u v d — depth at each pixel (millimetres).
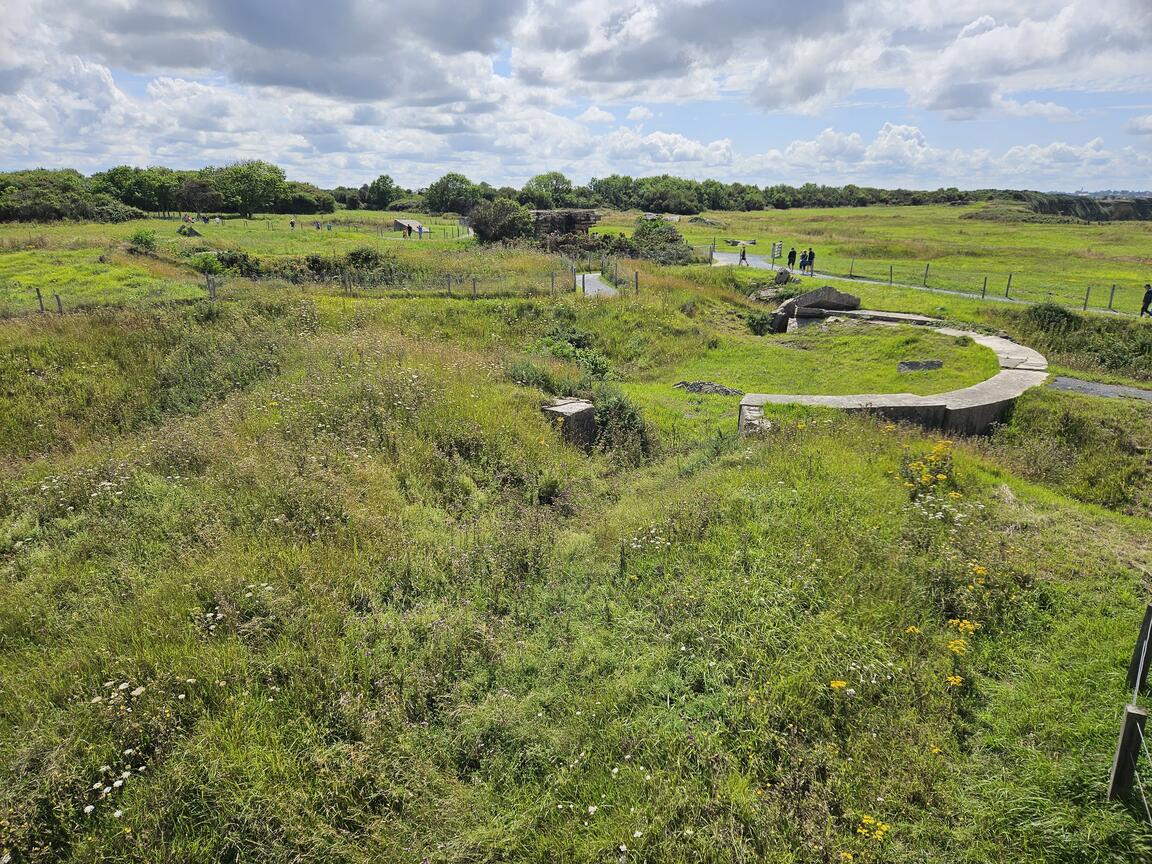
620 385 19469
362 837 4523
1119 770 4367
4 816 4379
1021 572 7055
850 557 7277
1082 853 4223
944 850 4426
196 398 14680
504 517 9094
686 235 59500
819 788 4793
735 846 4344
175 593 6547
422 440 10773
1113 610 6508
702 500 8656
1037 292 29016
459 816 4676
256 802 4555
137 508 8516
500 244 42406
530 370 15320
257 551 7203
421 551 7688
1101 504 11203
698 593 6805
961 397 13984
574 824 4625
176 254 34781
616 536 8328
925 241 51219
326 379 13000
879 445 10516
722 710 5391
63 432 13602
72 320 17266
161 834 4395
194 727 5090
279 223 71688
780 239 54906
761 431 11445
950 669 5863
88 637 6086
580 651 6113
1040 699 5480
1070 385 15570
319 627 6160
